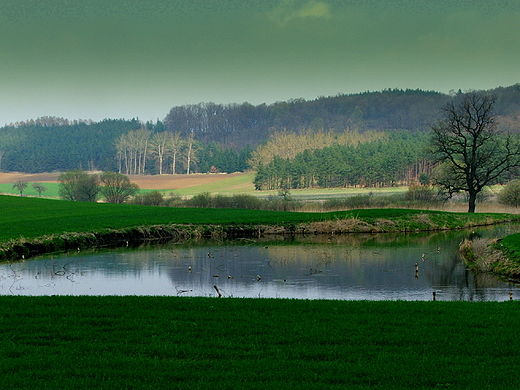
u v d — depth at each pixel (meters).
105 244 78.25
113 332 24.97
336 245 76.88
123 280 52.00
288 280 51.62
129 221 91.19
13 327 25.50
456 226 99.44
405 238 84.94
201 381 19.53
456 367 20.89
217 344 23.45
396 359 21.77
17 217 93.88
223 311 28.95
